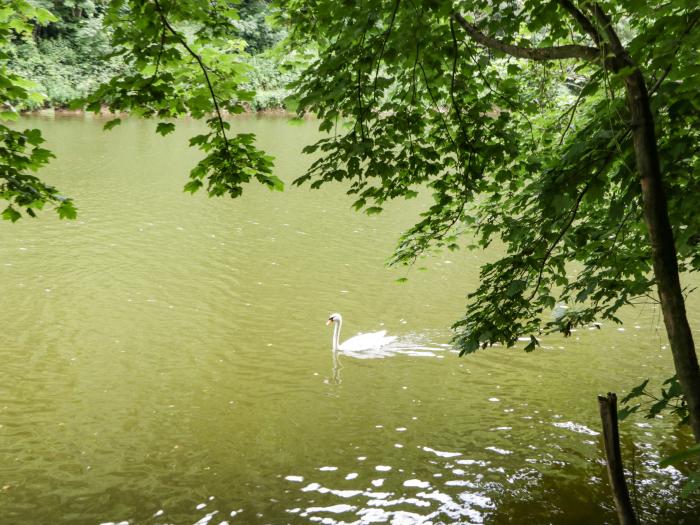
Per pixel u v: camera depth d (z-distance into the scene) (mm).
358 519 7879
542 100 8672
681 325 4617
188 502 8172
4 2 6727
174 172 29062
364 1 5480
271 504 8148
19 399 10711
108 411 10445
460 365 12422
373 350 12969
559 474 8789
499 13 6621
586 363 12492
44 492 8328
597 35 4938
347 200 25672
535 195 7363
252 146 6840
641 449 9391
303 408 10734
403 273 17703
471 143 6879
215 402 10828
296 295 15875
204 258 18250
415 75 6691
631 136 5223
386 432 9977
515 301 6941
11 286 15516
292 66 8031
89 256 17906
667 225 4652
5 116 6652
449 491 8445
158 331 13555
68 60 47344
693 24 4145
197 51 6707
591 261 7477
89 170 28562
